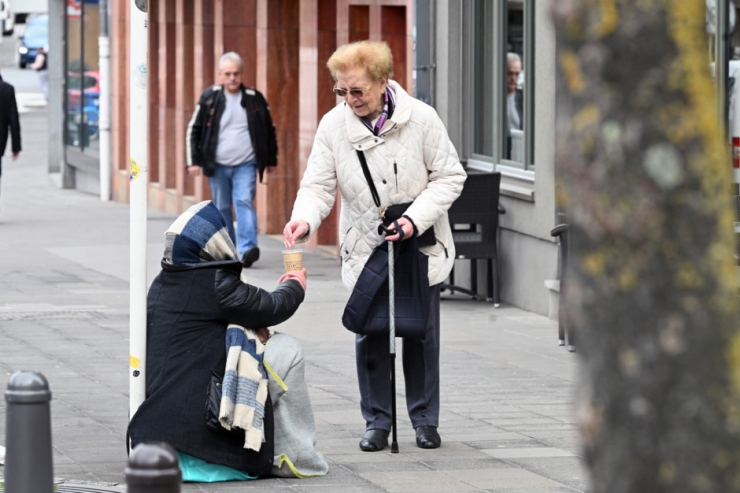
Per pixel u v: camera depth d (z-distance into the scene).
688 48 6.53
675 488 6.61
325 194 18.30
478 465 17.22
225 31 53.31
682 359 6.57
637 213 6.55
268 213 50.00
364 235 18.06
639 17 6.50
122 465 17.02
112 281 37.81
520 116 34.31
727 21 25.72
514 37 34.47
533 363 25.67
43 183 75.56
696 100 6.54
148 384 16.41
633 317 6.62
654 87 6.52
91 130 69.62
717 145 6.56
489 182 33.00
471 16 36.78
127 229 52.22
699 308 6.55
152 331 16.45
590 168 6.64
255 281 37.69
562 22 6.66
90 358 25.55
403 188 17.89
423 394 18.53
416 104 17.98
